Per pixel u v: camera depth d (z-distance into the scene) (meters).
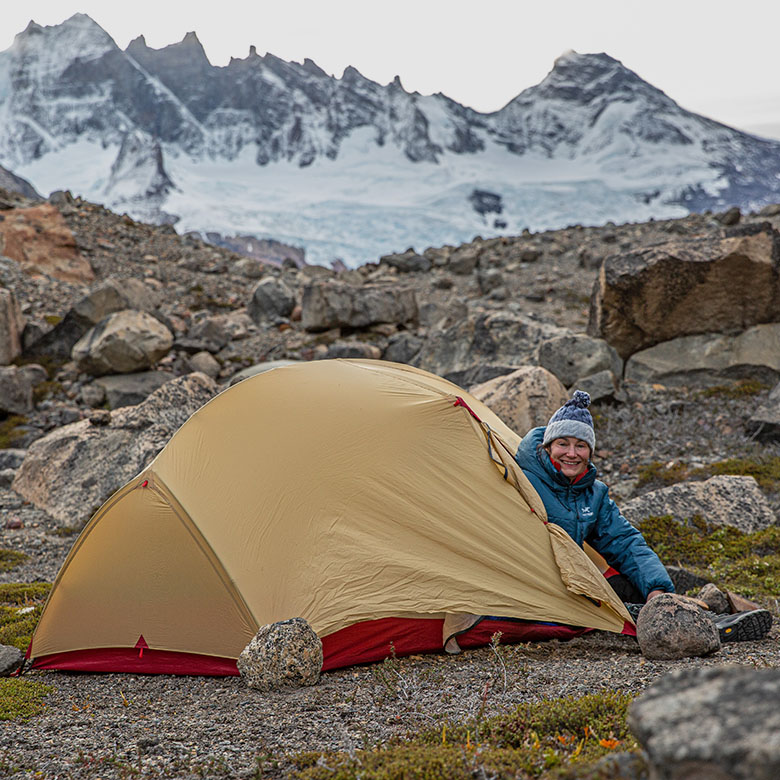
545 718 4.06
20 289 22.91
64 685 5.80
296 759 3.93
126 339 17.62
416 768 3.48
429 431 6.56
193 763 4.05
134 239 29.52
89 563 6.42
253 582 5.84
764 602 7.28
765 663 5.17
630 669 5.18
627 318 14.95
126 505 6.51
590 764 3.13
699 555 8.84
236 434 6.68
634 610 6.23
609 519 6.66
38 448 13.64
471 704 4.65
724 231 15.04
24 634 7.20
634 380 14.79
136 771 3.99
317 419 6.62
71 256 25.95
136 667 6.02
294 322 21.84
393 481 6.27
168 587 6.06
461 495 6.32
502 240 31.81
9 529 11.43
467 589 5.96
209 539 6.07
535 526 6.30
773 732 1.82
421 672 5.44
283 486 6.21
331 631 5.63
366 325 20.64
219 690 5.38
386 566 5.93
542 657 5.71
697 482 10.29
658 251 14.78
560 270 26.25
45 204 28.48
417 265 28.59
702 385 14.47
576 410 6.49
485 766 3.46
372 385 6.98
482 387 12.68
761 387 14.00
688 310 14.84
